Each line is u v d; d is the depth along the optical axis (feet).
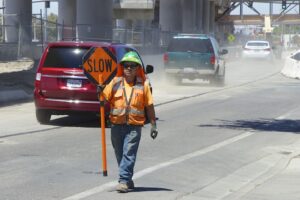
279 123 91.35
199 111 105.29
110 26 206.80
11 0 279.49
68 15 340.18
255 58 282.97
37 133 78.33
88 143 71.05
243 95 134.92
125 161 46.32
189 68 155.53
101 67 50.03
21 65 199.41
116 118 45.37
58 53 84.17
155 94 134.21
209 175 56.03
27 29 234.79
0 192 47.06
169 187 50.24
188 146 70.85
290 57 204.23
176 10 325.42
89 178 52.49
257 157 65.46
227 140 75.72
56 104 83.46
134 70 45.34
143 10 356.59
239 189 50.65
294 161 63.00
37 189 48.24
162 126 86.69
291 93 139.54
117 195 46.60
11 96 120.47
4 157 61.87
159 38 244.22
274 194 48.26
